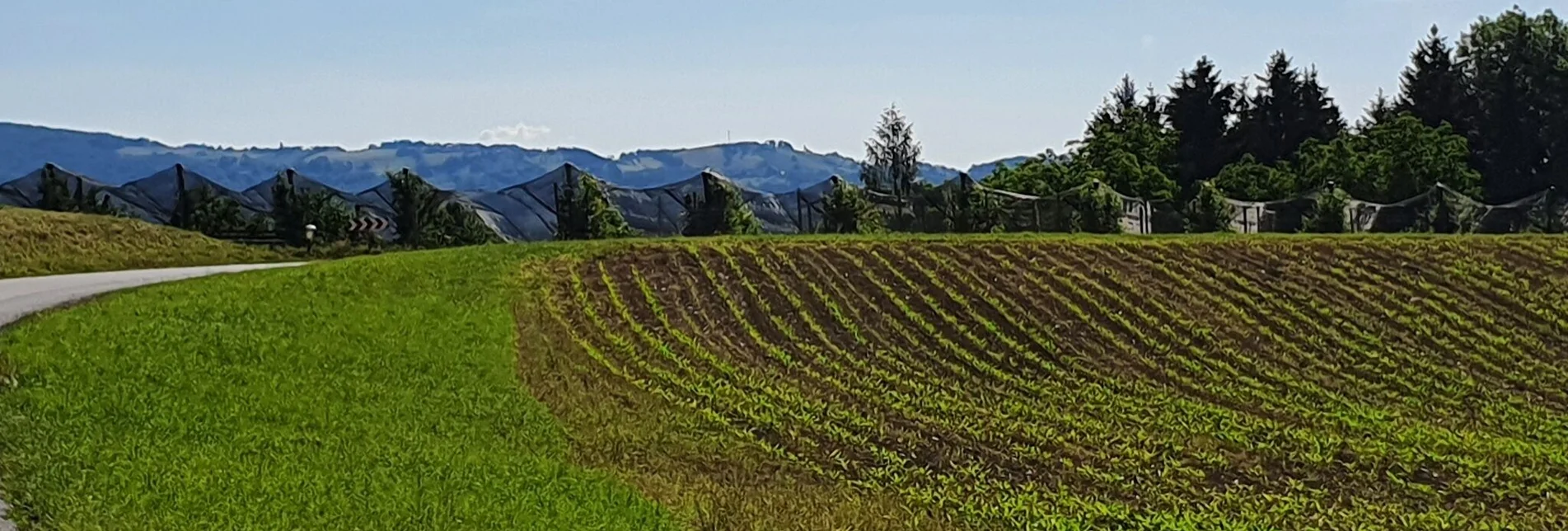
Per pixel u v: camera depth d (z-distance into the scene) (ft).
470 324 77.61
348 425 51.19
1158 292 94.89
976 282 96.27
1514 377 77.97
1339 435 62.69
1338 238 115.44
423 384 61.67
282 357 63.87
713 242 109.91
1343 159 211.61
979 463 54.85
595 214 150.10
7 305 76.69
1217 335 84.74
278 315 74.54
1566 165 252.01
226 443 45.85
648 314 85.10
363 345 68.69
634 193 162.71
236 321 71.77
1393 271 102.99
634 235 151.33
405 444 48.73
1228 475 54.49
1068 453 57.00
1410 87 269.44
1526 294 96.94
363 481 41.42
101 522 35.01
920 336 82.17
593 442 54.75
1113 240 113.09
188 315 72.23
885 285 94.84
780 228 170.09
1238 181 219.20
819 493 48.70
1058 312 88.74
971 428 61.16
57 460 41.32
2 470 40.01
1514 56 257.75
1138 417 64.90
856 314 86.94
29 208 150.41
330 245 145.89
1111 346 81.41
